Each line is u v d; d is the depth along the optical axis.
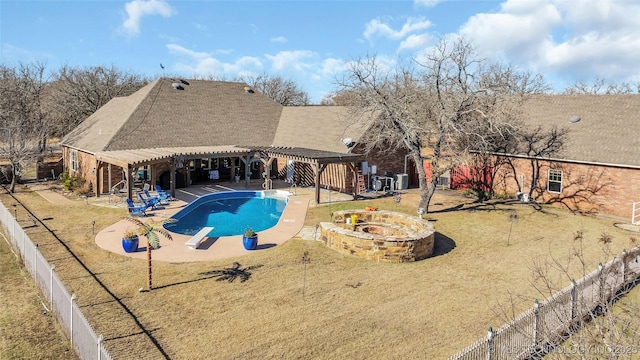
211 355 9.21
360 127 29.44
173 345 9.55
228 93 38.25
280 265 14.73
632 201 22.28
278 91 79.25
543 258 16.14
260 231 19.36
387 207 24.73
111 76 57.41
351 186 29.28
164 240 17.39
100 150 26.75
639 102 25.61
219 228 20.58
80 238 17.33
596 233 19.75
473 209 24.33
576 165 24.34
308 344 9.72
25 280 13.81
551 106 29.12
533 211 23.91
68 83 53.78
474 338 10.09
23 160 29.44
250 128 35.81
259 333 10.16
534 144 26.64
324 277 13.75
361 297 12.30
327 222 19.06
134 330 10.13
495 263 15.50
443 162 30.72
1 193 26.77
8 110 44.88
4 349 9.70
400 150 32.91
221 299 11.94
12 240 17.11
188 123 32.97
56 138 56.97
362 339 9.99
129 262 14.64
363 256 15.67
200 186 30.83
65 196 26.25
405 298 12.30
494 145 28.14
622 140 23.89
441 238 18.58
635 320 8.24
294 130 35.25
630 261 12.79
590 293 10.58
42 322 11.02
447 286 13.25
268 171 29.47
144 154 25.53
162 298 11.88
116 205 23.64
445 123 21.20
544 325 9.07
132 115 30.61
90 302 11.50
